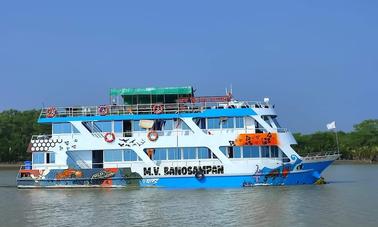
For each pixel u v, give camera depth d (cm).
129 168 5394
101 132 5472
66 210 4175
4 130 14388
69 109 5562
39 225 3556
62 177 5494
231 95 5450
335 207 4062
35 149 5559
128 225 3484
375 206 4100
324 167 5450
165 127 5403
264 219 3581
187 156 5334
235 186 5259
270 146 5275
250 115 5288
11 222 3691
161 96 5581
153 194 4938
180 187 5322
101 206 4328
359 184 5978
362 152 15250
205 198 4591
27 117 15225
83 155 5519
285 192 4881
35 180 5559
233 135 5278
